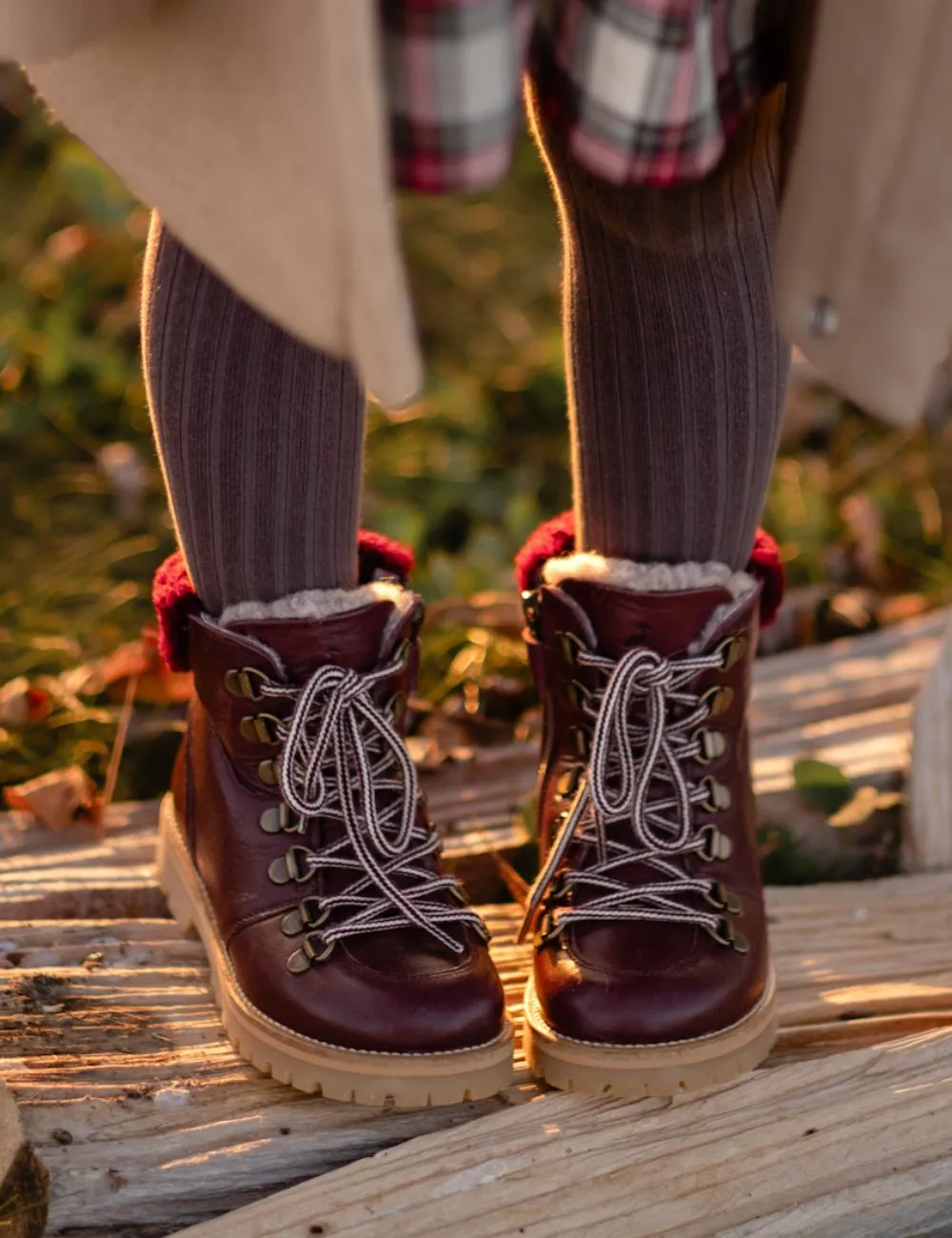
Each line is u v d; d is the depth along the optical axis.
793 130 0.81
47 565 2.16
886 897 1.42
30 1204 0.95
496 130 0.71
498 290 3.04
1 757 1.68
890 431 2.62
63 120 0.78
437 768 1.60
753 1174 1.06
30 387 2.57
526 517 2.28
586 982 1.07
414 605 1.13
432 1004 1.03
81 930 1.28
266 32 0.67
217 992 1.19
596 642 1.12
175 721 1.73
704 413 1.07
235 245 0.73
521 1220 1.00
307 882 1.11
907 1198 1.07
